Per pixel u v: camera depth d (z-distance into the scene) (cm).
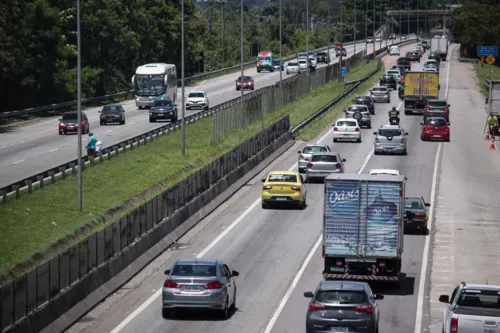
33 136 18512
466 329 5428
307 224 10638
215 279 6538
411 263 8838
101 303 7275
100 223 10331
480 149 17588
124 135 18412
